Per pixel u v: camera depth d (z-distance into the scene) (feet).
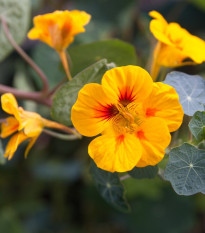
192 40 1.46
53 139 1.96
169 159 1.23
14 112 1.29
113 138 1.24
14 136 1.34
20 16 1.62
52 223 2.04
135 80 1.23
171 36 1.43
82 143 1.96
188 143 1.24
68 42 1.44
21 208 1.96
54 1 1.95
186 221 2.01
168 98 1.21
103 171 1.30
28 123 1.32
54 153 1.99
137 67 1.22
